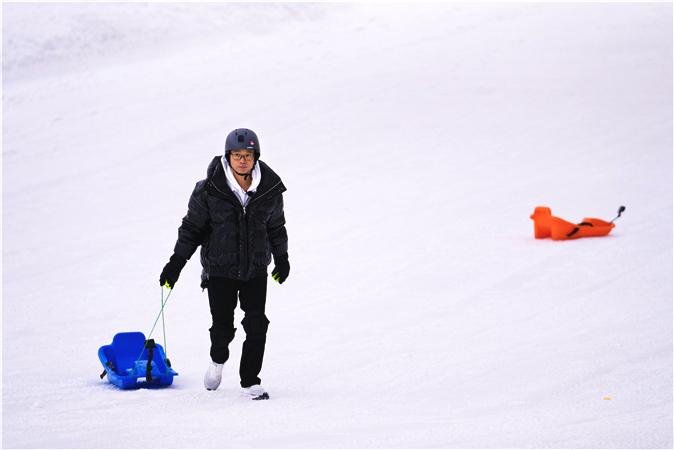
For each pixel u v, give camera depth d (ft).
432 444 46.37
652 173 175.94
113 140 246.06
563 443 46.09
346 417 53.57
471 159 202.18
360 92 283.59
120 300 108.06
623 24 357.82
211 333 62.39
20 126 272.10
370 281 111.34
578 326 83.87
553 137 217.77
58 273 127.03
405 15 424.46
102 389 64.44
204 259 61.67
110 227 160.97
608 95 257.55
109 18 404.77
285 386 65.72
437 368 70.18
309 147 224.53
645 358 69.92
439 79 293.43
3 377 70.23
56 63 366.22
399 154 212.23
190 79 322.96
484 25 382.63
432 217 151.94
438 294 102.63
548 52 320.29
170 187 193.98
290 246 134.92
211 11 430.61
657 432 47.88
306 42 381.60
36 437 48.57
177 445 46.19
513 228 140.36
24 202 187.42
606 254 118.42
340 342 82.43
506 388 62.75
